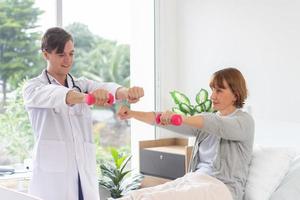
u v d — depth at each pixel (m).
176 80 4.02
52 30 2.26
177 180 2.30
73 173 2.25
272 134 2.96
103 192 3.67
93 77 4.49
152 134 4.04
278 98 3.19
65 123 2.25
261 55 3.30
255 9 3.34
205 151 2.38
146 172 3.62
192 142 3.33
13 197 1.75
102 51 4.46
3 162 3.50
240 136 2.24
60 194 2.22
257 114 3.33
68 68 2.30
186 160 3.19
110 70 4.62
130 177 3.62
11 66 3.57
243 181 2.33
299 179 2.39
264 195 2.35
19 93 3.57
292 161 2.52
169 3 4.02
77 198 2.27
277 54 3.20
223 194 2.15
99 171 3.69
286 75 3.14
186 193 2.08
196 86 3.83
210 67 3.70
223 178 2.25
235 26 3.49
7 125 3.51
